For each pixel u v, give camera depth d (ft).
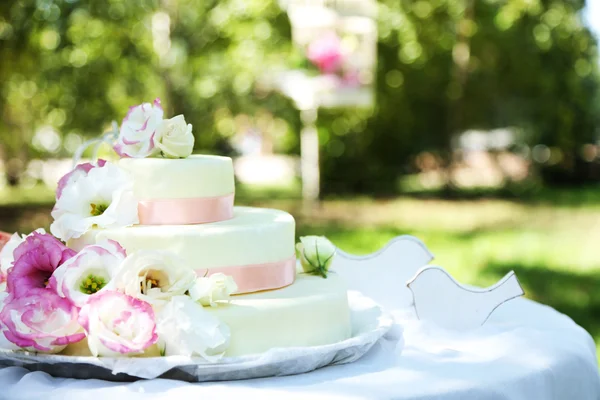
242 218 6.45
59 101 30.68
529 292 21.84
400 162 43.09
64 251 5.62
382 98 40.47
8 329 5.32
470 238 29.60
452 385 5.11
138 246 5.71
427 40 39.52
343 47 30.86
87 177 5.98
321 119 39.91
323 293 6.03
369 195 41.73
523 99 42.55
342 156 41.88
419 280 7.06
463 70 39.81
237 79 32.42
